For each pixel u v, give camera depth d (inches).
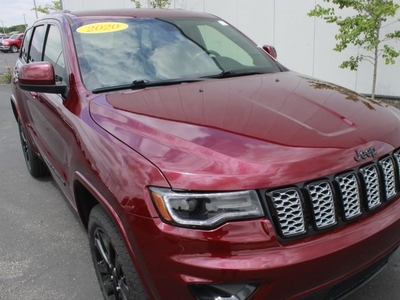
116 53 117.0
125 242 74.8
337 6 273.7
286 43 310.2
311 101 94.7
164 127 81.3
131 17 133.4
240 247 66.6
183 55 123.6
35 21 175.8
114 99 98.0
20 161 222.1
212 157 71.1
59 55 125.0
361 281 80.0
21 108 170.1
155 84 109.9
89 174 86.6
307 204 70.4
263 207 67.9
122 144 80.2
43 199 168.9
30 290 109.9
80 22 126.4
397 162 83.7
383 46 248.4
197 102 93.6
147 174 71.2
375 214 78.6
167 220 68.0
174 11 147.1
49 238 136.9
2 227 146.7
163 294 71.2
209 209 67.1
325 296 74.2
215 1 347.3
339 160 73.4
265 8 315.0
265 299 67.6
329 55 288.7
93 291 108.3
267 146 73.3
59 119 110.0
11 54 1307.8
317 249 69.1
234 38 142.0
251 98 96.0
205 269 65.7
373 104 99.2
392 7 213.5
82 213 105.1
